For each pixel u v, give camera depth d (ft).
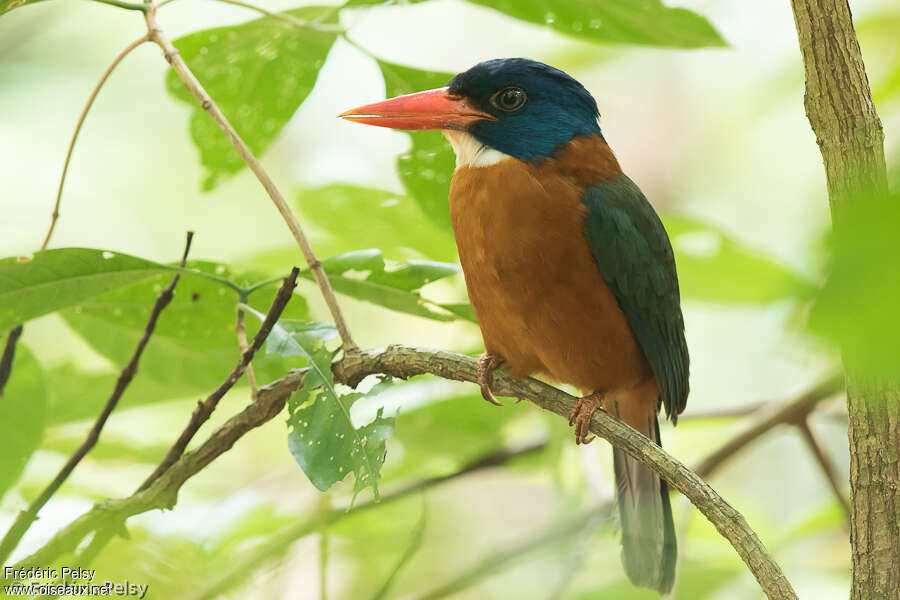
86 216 48.98
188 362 26.12
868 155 13.25
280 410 19.60
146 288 23.00
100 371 27.09
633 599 24.89
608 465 39.73
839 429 44.34
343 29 24.93
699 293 32.53
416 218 30.76
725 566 29.37
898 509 14.42
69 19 51.24
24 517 19.53
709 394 46.24
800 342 4.41
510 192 22.99
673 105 57.06
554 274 22.68
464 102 24.39
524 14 25.67
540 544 25.91
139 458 29.48
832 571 33.06
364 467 17.79
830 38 13.44
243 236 50.31
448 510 33.37
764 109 47.93
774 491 45.47
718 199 53.11
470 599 31.17
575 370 23.85
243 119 26.86
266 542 24.02
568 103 24.43
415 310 23.27
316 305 45.50
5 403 23.24
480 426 29.81
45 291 19.52
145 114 51.83
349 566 31.01
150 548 21.36
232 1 22.70
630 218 23.81
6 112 49.26
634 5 24.32
